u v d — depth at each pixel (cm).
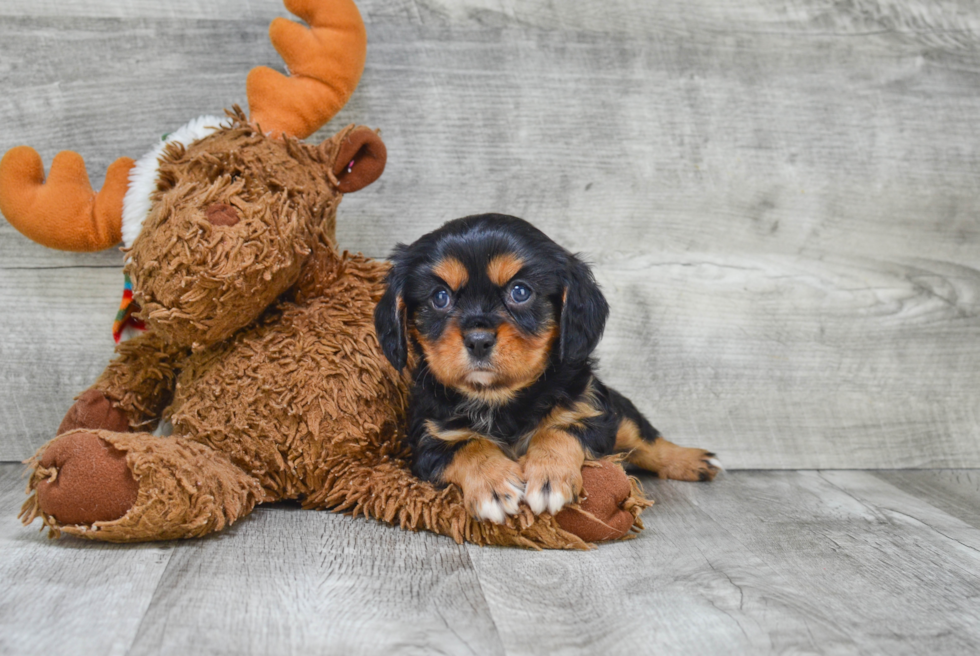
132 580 159
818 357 282
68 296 263
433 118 268
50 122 257
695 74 274
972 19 278
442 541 191
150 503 173
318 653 131
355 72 234
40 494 175
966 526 212
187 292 190
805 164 279
